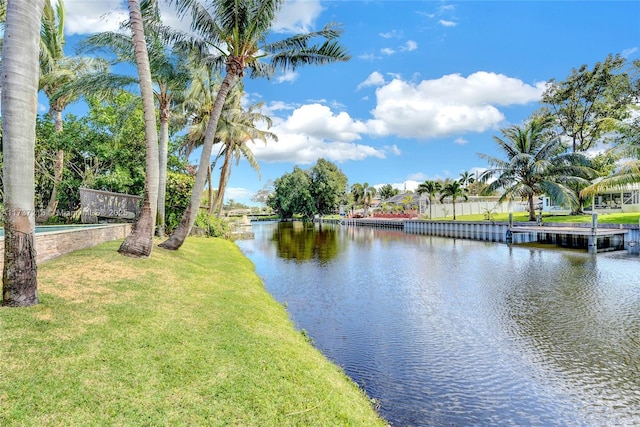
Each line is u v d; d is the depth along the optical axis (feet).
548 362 20.44
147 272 26.76
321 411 12.37
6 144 15.44
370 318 28.86
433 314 29.86
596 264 54.08
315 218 243.81
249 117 88.12
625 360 20.56
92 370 12.08
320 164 240.12
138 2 30.58
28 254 16.16
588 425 14.65
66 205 67.56
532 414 15.34
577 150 113.19
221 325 18.75
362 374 18.98
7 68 15.16
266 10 36.45
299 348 18.93
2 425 9.00
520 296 35.65
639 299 33.91
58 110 62.44
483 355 21.49
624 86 100.01
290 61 42.75
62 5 60.70
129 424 9.79
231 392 12.27
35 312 15.61
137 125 63.98
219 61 42.60
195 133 78.07
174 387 12.00
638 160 68.95
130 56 43.78
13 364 11.57
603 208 108.78
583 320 27.86
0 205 51.47
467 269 52.08
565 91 108.88
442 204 161.79
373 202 285.23
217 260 42.19
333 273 49.32
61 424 9.39
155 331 16.19
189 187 64.44
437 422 14.71
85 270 24.09
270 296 33.06
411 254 69.92
